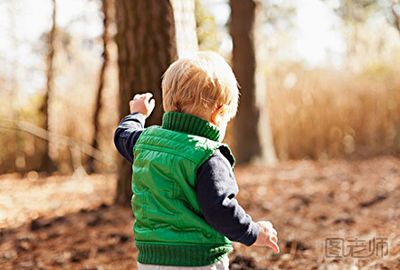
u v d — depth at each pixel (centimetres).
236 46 1273
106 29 1202
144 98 358
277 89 1491
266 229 288
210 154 282
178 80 298
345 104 1491
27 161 1339
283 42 1708
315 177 1063
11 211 798
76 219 709
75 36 1355
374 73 1533
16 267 543
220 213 275
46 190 999
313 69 1527
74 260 554
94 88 1354
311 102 1484
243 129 1285
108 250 579
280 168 1220
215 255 285
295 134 1483
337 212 737
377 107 1495
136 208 294
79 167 1267
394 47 1595
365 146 1487
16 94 1370
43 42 1401
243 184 991
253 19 1270
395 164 1230
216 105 297
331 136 1481
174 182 283
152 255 286
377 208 745
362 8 1584
